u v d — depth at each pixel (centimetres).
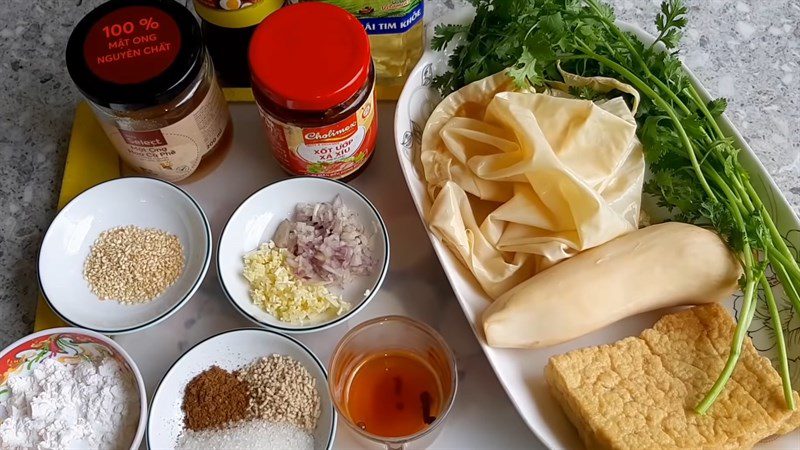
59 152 40
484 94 36
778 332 31
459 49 37
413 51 40
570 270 32
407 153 36
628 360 31
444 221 33
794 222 34
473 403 33
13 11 43
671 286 32
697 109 36
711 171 34
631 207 34
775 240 33
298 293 34
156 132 34
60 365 33
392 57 39
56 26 43
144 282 35
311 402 33
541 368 32
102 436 32
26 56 42
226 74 40
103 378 33
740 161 35
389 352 33
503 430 33
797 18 43
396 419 32
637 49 36
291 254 35
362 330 32
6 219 38
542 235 34
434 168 35
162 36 32
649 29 43
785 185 39
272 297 34
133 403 32
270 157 39
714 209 33
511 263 34
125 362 32
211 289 36
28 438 32
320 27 32
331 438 31
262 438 32
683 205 34
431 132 36
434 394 33
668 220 36
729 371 30
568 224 33
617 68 34
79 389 33
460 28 36
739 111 41
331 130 33
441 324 35
